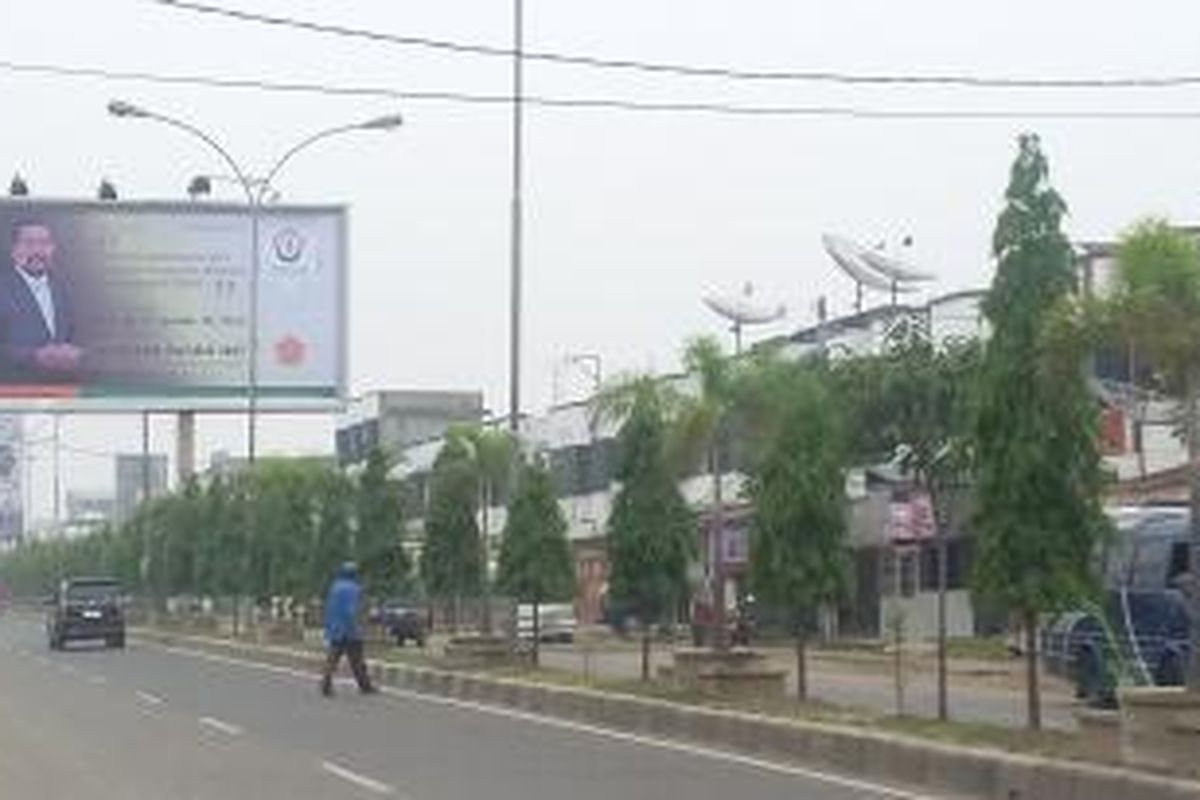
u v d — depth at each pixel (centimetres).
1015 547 2334
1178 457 4691
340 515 6462
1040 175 2355
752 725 2734
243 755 2702
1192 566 2298
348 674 4906
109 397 9088
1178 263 2155
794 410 3083
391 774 2425
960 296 5784
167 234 9131
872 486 5484
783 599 3042
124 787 2298
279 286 9175
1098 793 1938
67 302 9069
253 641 6881
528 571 4419
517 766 2511
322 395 9194
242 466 8994
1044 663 3278
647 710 3094
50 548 15900
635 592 3669
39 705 3825
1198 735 1972
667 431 3581
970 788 2159
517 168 4809
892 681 4297
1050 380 2294
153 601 9975
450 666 4538
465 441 5125
